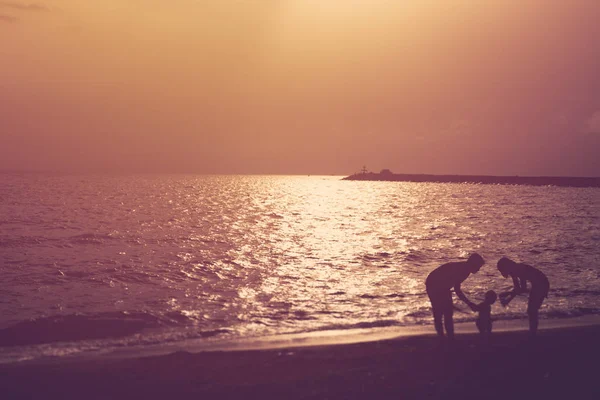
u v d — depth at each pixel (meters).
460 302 14.30
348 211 62.97
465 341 10.12
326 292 16.38
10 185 128.50
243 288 17.08
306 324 12.10
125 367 8.57
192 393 7.31
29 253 25.62
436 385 7.56
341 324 12.04
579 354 9.20
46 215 48.78
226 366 8.57
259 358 9.03
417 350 9.49
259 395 7.20
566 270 20.02
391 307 14.03
